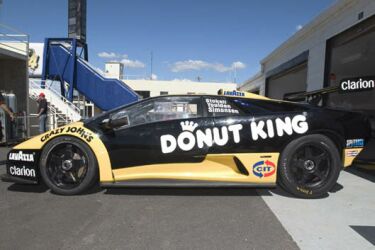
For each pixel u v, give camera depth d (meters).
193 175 3.97
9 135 9.64
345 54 8.95
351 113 4.25
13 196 4.06
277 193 4.26
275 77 17.64
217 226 3.15
